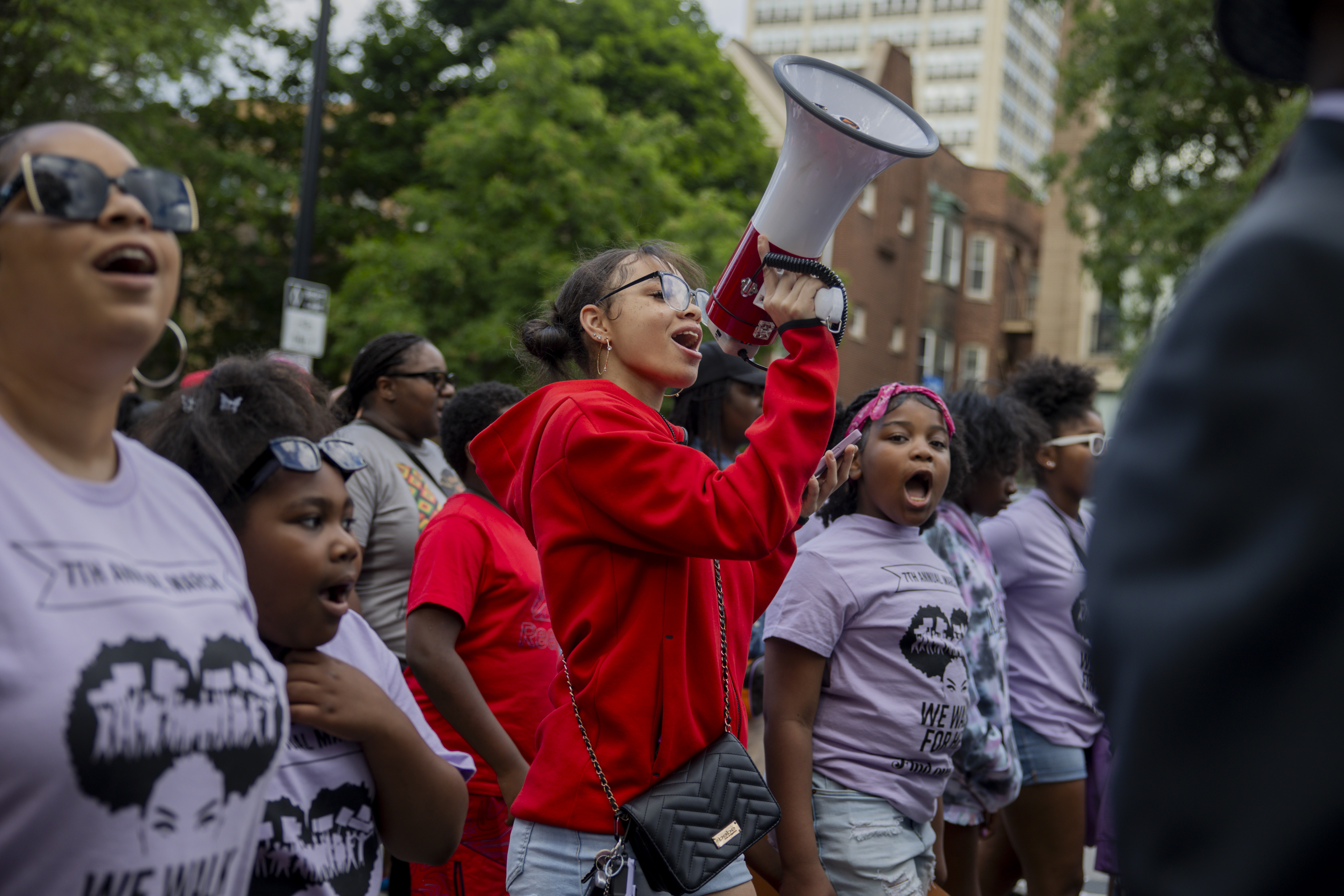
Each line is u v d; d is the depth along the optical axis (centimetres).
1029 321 3831
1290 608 61
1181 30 1609
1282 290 65
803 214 208
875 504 296
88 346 117
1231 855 62
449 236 1542
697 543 199
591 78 1916
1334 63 78
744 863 216
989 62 9088
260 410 160
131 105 1670
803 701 268
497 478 243
